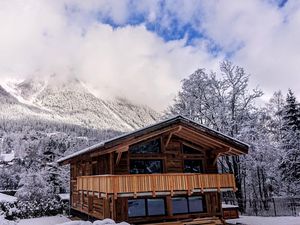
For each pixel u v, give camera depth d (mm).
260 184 27312
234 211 20281
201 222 16469
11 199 25031
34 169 32469
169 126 16344
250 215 23344
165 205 17000
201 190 16219
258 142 25547
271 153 25578
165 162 17578
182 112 30250
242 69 28547
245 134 25547
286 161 27109
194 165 18812
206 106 29219
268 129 30594
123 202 15930
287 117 28859
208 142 18328
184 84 30562
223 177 17078
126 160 16500
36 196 26219
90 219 19219
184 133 17844
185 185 15859
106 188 14492
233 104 27984
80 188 19375
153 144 17625
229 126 26891
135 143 16859
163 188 15297
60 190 33375
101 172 17562
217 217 17500
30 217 23156
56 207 24938
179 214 17234
